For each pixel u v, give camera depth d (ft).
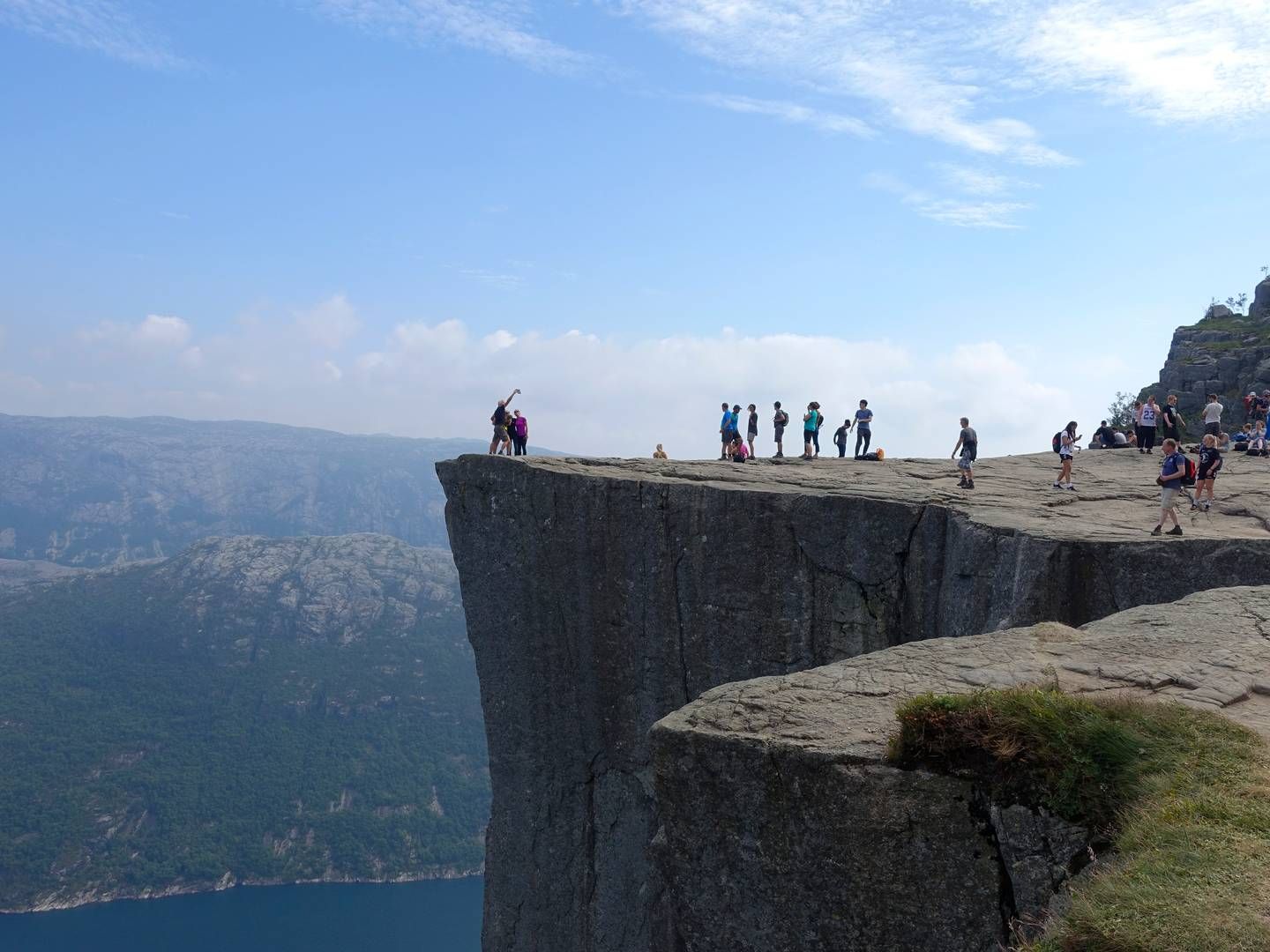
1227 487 108.47
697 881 34.19
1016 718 30.94
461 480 117.80
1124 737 30.35
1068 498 102.17
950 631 86.28
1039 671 37.63
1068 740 30.32
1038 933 27.81
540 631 112.06
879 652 40.75
